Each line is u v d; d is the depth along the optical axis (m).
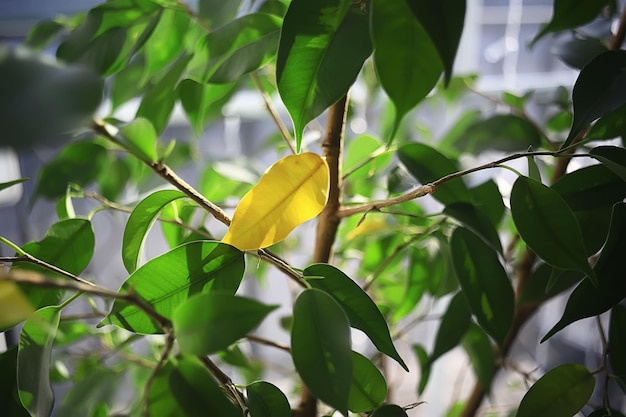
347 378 0.36
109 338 0.73
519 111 0.72
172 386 0.35
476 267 0.51
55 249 0.46
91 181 0.65
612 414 0.47
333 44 0.39
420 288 0.66
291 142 0.56
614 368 0.47
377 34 0.37
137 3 0.49
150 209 0.43
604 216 0.49
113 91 0.58
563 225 0.43
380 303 0.69
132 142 0.37
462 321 0.56
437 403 1.38
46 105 0.29
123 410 0.64
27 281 0.30
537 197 0.43
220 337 0.34
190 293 0.41
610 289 0.43
